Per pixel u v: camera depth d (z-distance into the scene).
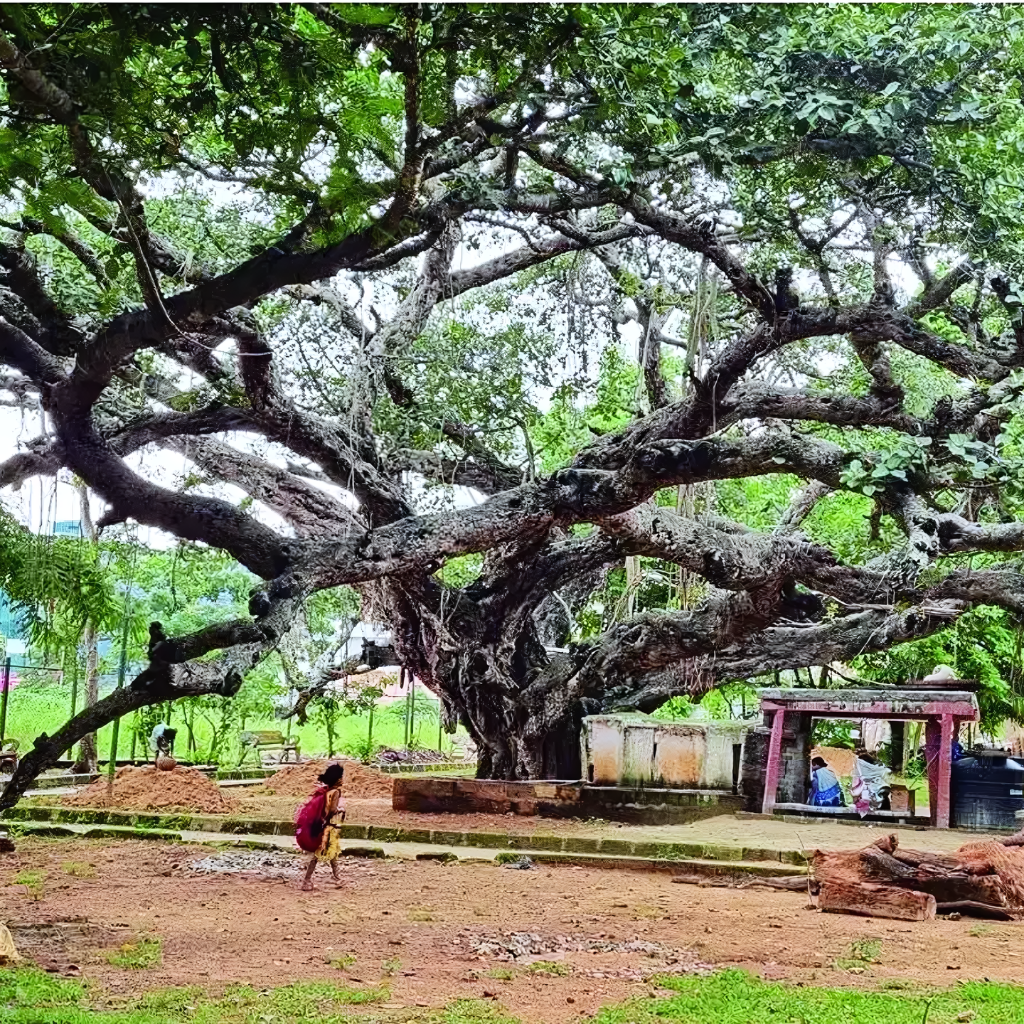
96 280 13.48
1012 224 12.16
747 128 11.88
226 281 11.10
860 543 21.81
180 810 17.52
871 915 10.88
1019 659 22.41
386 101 8.84
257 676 26.44
